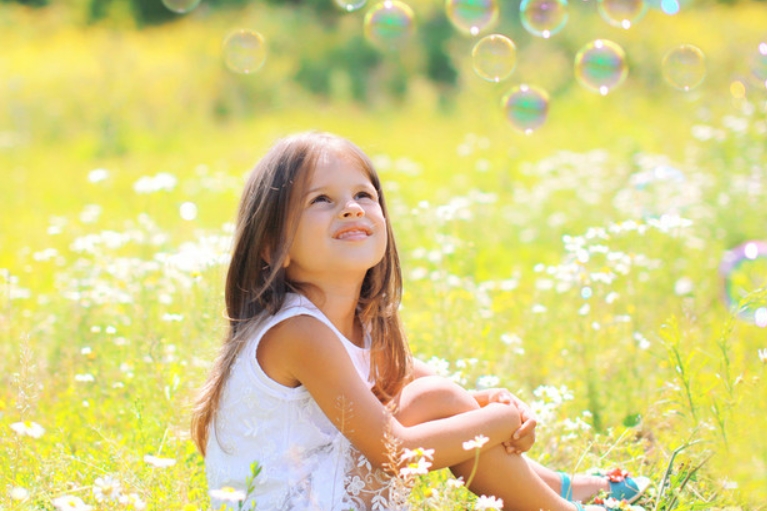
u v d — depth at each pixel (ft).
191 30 58.08
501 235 23.82
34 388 12.52
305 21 56.03
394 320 10.05
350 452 9.12
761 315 11.89
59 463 10.01
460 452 8.96
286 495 8.86
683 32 49.29
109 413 12.32
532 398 13.80
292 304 9.23
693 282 17.75
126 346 14.12
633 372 13.46
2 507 8.88
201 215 25.29
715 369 13.14
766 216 21.89
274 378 9.13
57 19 66.18
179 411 11.57
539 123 19.60
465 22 18.44
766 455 10.04
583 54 19.88
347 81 47.93
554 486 9.93
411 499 9.39
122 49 54.90
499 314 16.14
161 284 16.40
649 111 39.09
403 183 29.53
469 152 33.12
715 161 27.27
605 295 16.06
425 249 20.54
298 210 9.23
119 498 8.18
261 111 45.50
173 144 39.78
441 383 9.46
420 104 44.01
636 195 22.62
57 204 29.04
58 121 41.60
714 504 9.70
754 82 37.93
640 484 10.09
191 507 8.43
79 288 16.98
